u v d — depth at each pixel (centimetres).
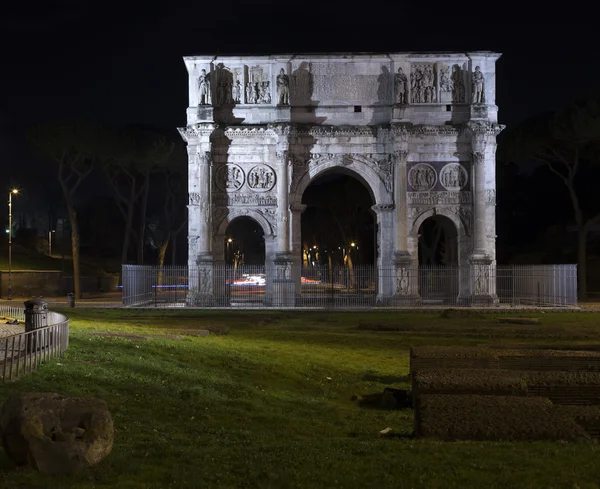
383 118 7538
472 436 1570
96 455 1399
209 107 7412
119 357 2988
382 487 1229
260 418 2330
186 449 1639
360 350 4041
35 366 2564
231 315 6147
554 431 1559
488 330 4934
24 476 1318
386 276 7450
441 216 7856
